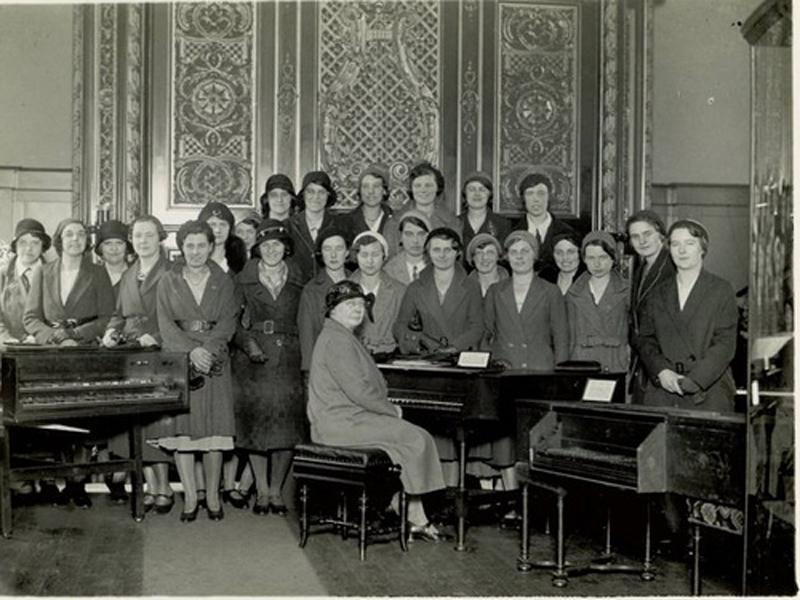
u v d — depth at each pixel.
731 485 4.47
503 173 9.15
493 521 6.94
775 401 4.04
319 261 8.25
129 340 7.21
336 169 9.02
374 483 5.81
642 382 6.56
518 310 7.15
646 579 5.37
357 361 6.20
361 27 9.05
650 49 9.18
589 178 9.20
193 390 7.01
